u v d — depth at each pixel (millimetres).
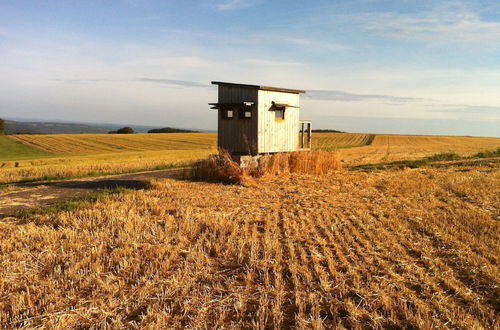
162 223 7906
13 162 27125
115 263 5840
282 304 4523
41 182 14805
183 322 4227
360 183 13359
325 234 7098
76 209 8836
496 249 6000
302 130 18297
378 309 4371
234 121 15953
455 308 4285
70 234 6941
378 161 24938
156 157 29844
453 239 6570
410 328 3979
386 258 5836
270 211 9078
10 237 6887
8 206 9641
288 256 6016
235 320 4227
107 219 7992
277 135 16125
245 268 5578
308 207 9492
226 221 7809
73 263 5703
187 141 61688
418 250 6102
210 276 5332
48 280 5227
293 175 15461
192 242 6773
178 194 11203
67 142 58344
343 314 4297
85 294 4930
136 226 7449
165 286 5035
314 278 5176
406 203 9719
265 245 6359
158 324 4082
